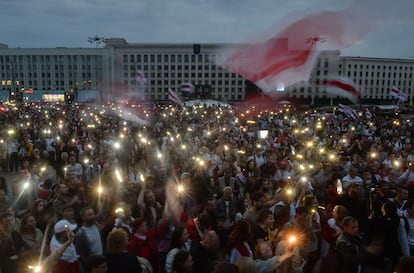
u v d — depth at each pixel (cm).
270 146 1326
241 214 636
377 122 2605
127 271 427
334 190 765
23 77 10838
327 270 500
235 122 2519
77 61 10800
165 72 10775
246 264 414
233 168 950
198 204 714
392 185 742
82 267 489
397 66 10481
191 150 1318
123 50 10762
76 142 1366
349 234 503
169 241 574
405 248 555
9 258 454
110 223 596
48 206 656
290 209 649
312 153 1262
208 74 10669
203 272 459
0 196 620
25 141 1341
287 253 434
